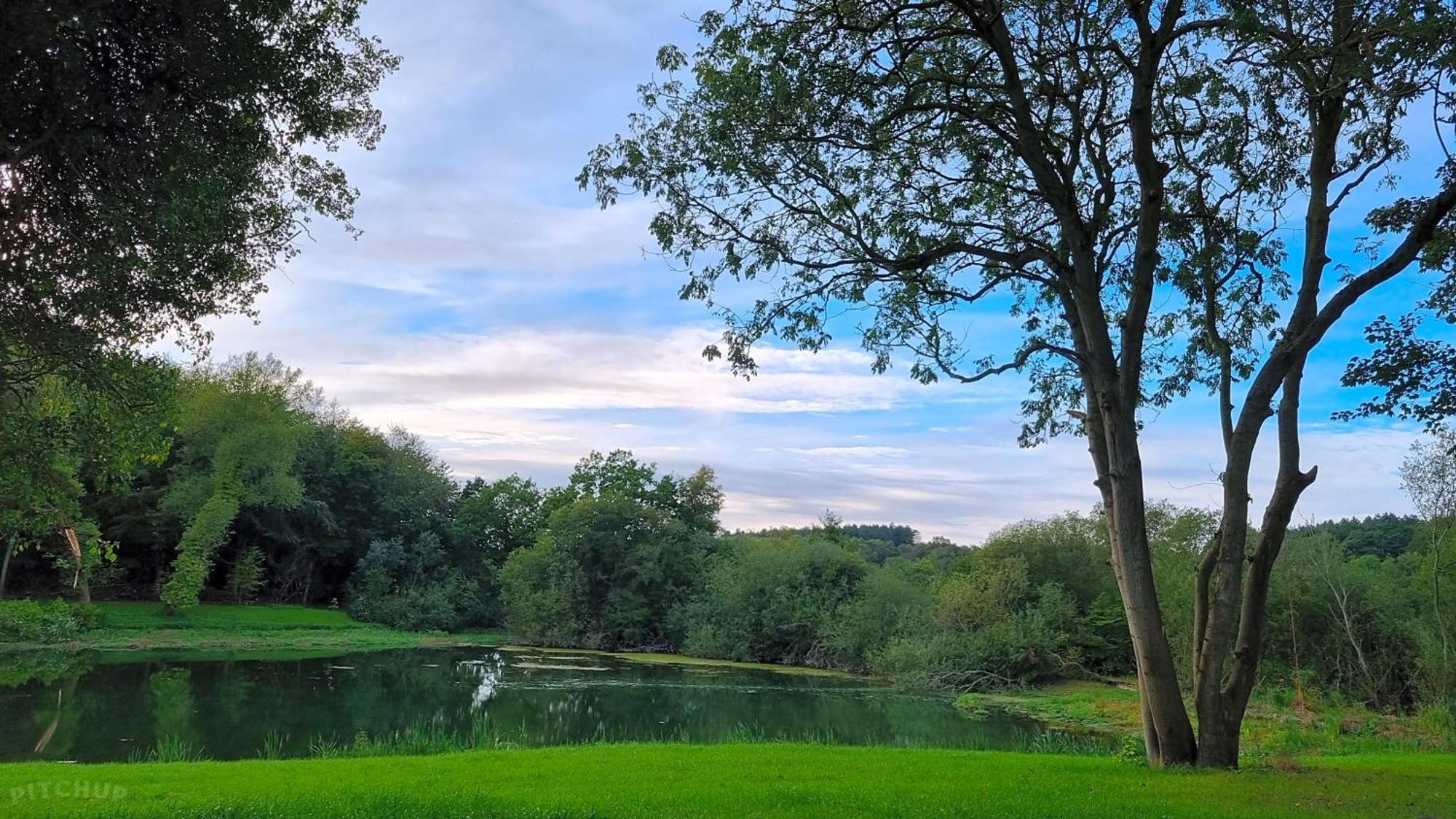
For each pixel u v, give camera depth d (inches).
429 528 2805.1
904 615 1670.8
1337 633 1269.7
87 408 447.2
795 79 492.1
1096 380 519.2
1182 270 506.9
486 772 480.1
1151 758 521.7
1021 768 502.3
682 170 523.5
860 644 1720.0
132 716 895.7
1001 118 543.5
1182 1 462.6
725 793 400.2
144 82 329.4
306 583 2508.6
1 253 331.0
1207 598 525.0
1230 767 497.0
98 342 388.8
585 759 549.6
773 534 3058.6
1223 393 565.9
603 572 2269.9
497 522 2920.8
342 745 772.0
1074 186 560.4
